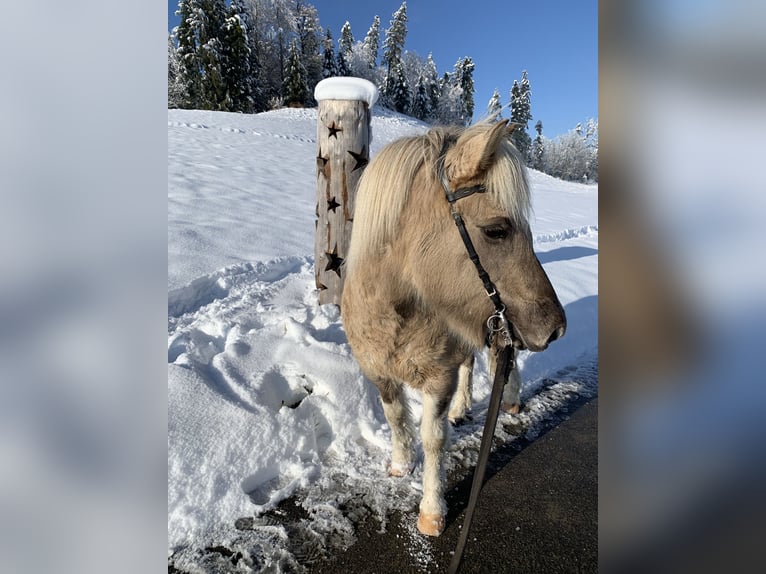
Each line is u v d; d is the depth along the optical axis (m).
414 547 1.96
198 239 5.03
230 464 2.25
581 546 2.00
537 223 10.89
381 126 30.55
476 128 1.78
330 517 2.12
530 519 2.16
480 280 1.72
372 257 1.88
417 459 2.58
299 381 2.90
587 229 10.59
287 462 2.41
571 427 3.02
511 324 1.77
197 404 2.40
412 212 1.79
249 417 2.45
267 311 3.57
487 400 3.36
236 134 16.92
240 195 7.63
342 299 2.16
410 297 1.88
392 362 2.01
